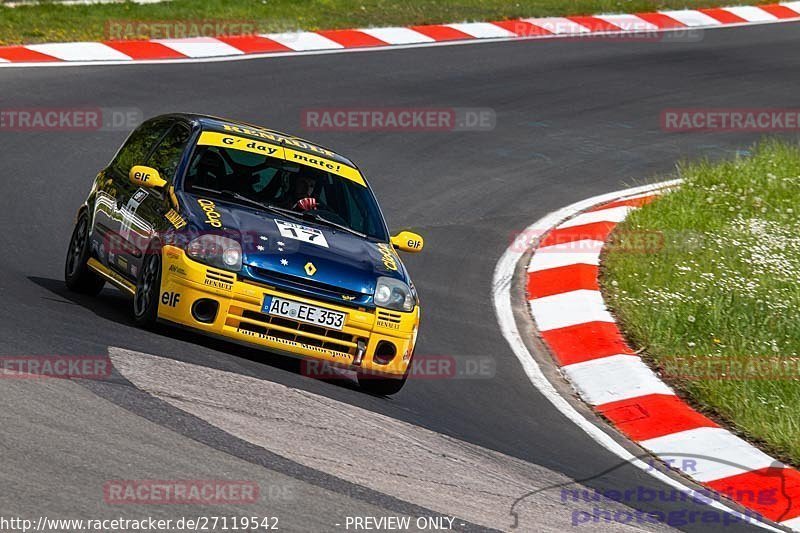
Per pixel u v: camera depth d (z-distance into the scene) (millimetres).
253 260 25688
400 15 71062
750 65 69062
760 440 27516
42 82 51969
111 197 30703
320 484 19047
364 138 51406
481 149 52438
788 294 35625
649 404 29312
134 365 23109
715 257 39219
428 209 45062
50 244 35844
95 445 18469
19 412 19141
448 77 61125
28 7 63656
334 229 28516
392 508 18781
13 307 26516
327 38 64750
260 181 29109
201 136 29812
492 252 41438
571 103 59875
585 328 34281
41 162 43188
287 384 24578
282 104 53750
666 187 48531
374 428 23000
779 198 45844
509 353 32469
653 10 78625
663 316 34094
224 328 25359
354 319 26125
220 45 61094
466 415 26500
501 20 72500
